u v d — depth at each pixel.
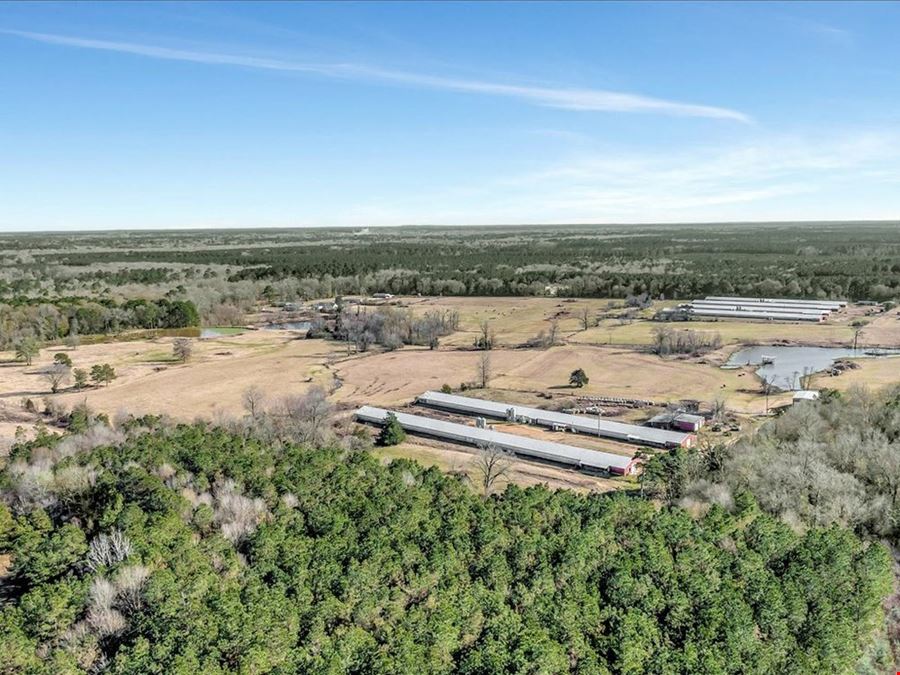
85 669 57.28
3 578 74.75
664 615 69.69
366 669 57.78
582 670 60.00
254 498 90.19
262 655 56.72
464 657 61.00
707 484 98.50
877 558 76.19
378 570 71.31
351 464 102.31
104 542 71.31
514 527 83.44
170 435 114.12
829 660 64.88
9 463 98.19
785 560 77.88
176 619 60.25
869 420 120.94
